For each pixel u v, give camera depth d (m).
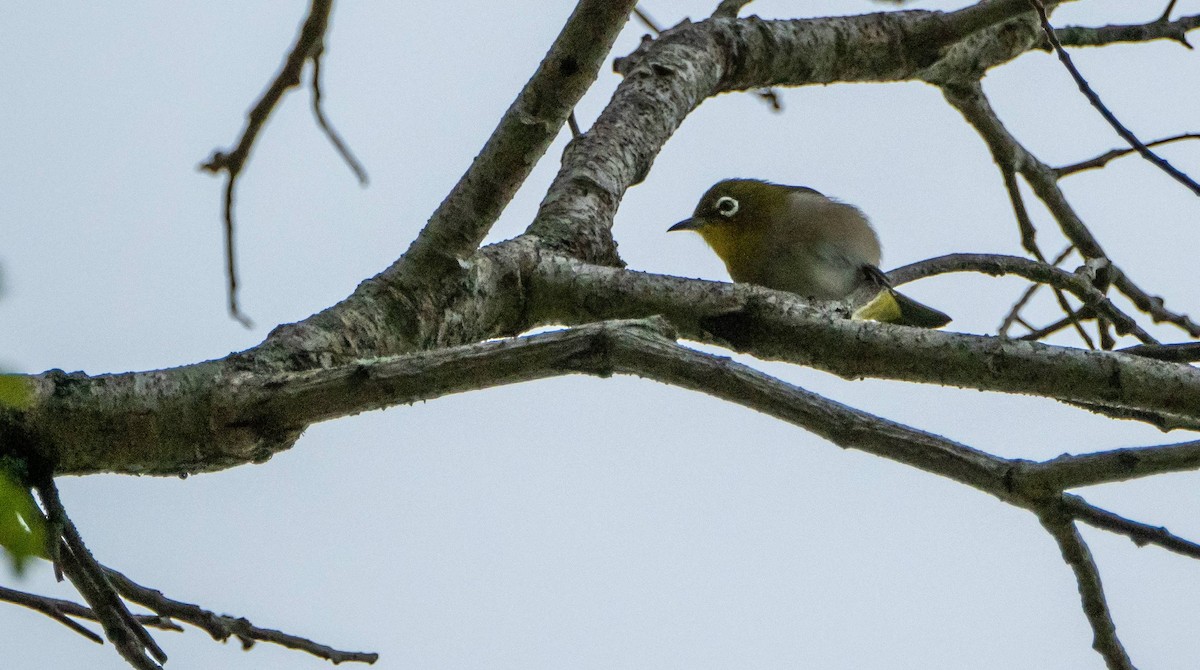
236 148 6.20
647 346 6.39
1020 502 6.54
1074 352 7.31
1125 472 6.31
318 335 7.74
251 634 7.82
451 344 8.37
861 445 6.34
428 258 8.13
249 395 7.03
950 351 7.48
